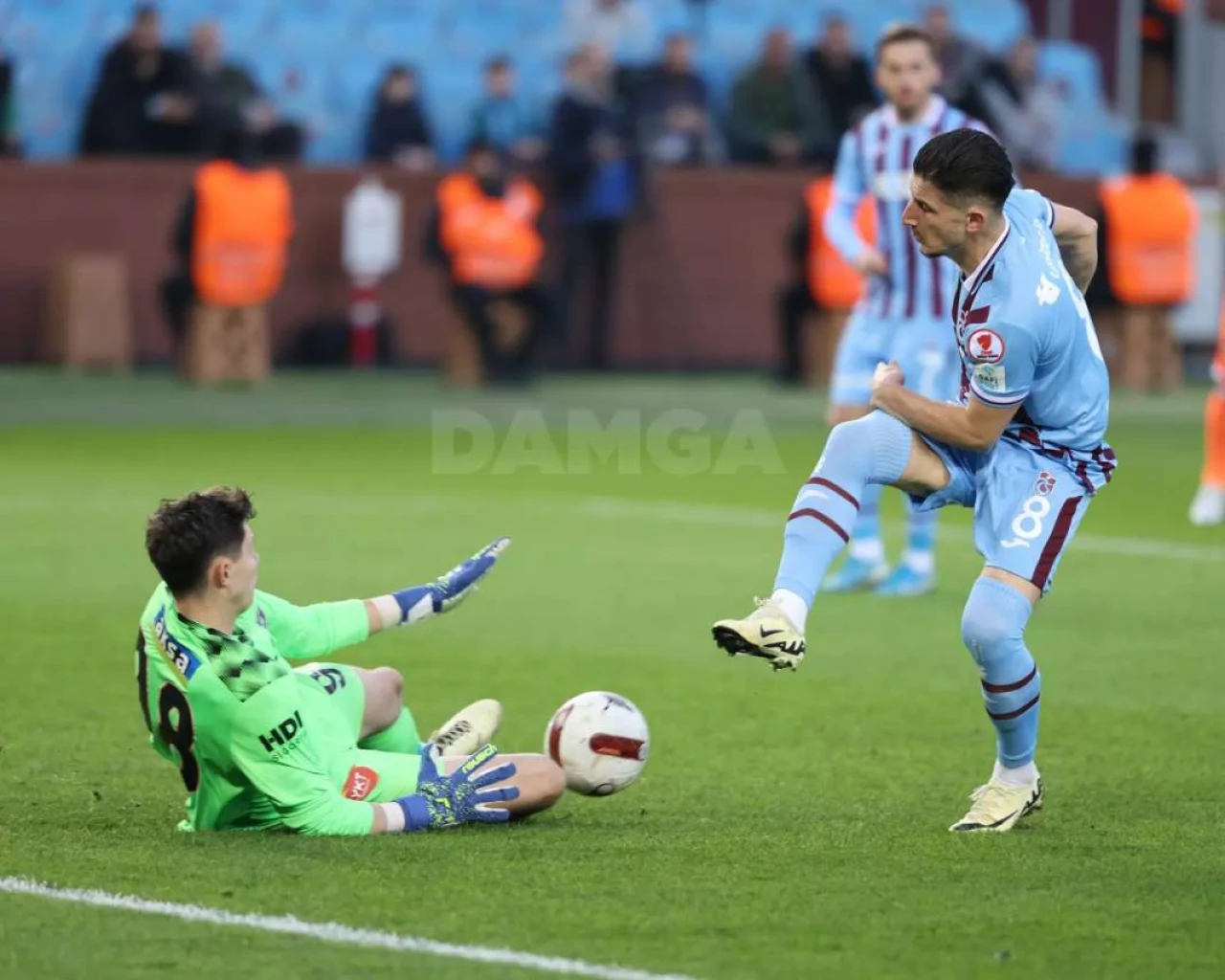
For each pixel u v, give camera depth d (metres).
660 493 52.31
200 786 20.53
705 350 81.88
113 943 17.09
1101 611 35.97
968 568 41.53
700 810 22.27
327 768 20.50
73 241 75.81
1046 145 85.44
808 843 20.70
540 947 17.08
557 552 42.31
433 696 28.66
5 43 81.50
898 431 21.09
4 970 16.41
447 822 20.81
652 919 17.91
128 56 76.69
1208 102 95.94
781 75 82.38
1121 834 21.31
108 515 46.12
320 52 85.81
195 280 73.69
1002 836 21.09
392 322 79.62
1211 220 86.75
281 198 73.94
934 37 82.19
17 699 27.78
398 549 42.06
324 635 21.11
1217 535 45.47
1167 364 81.44
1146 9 96.31
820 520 20.73
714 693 29.09
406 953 16.86
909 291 37.38
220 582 19.75
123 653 31.09
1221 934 17.70
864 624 34.94
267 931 17.41
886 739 26.25
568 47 87.31
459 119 85.12
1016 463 21.09
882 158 37.34
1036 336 20.34
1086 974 16.62
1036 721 21.31
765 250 81.94
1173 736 26.50
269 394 71.81
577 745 21.67
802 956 16.94
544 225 79.44
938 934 17.59
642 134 81.50
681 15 89.94
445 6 88.69
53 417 65.12
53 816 21.50
